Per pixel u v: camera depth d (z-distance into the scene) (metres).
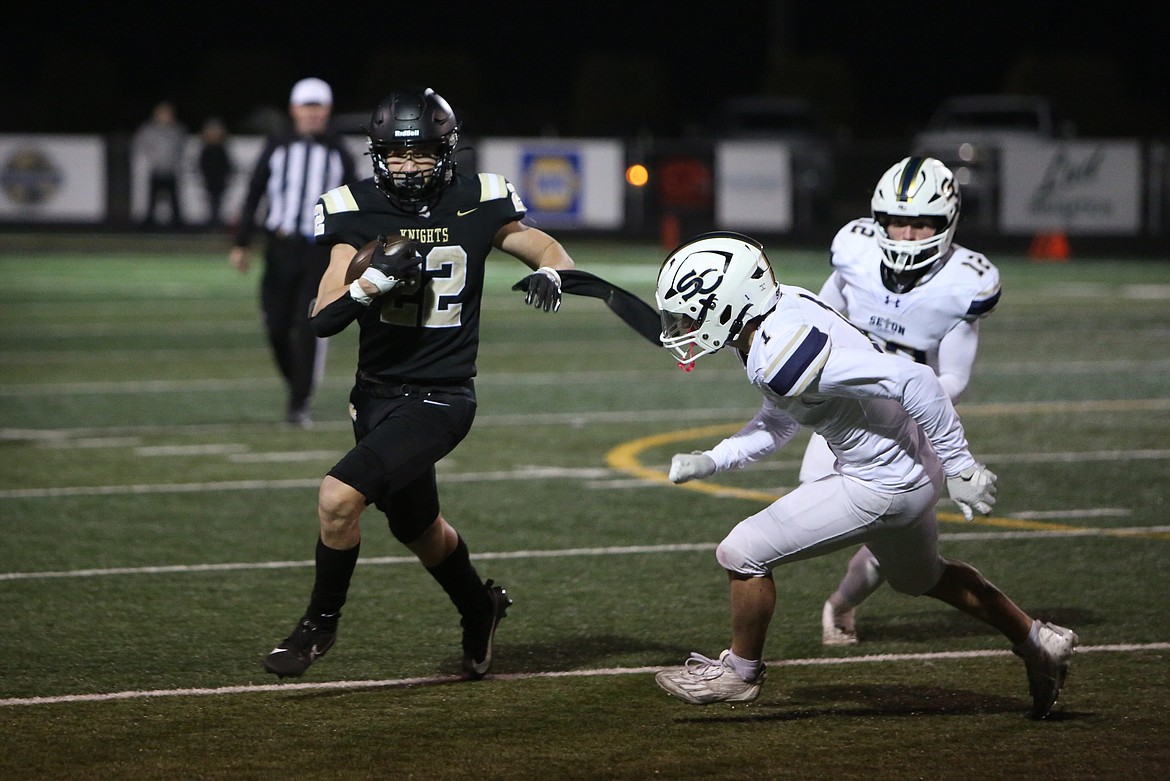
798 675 20.12
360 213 18.77
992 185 106.56
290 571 25.56
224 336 59.81
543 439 37.81
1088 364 51.00
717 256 16.66
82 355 54.16
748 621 17.72
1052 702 18.02
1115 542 27.31
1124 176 103.12
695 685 17.84
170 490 32.03
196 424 40.12
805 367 16.36
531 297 18.33
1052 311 66.81
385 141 18.28
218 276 85.44
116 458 35.53
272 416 41.47
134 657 20.78
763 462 35.12
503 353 55.06
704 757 16.91
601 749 17.19
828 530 17.39
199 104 154.12
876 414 17.06
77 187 117.81
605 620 22.75
